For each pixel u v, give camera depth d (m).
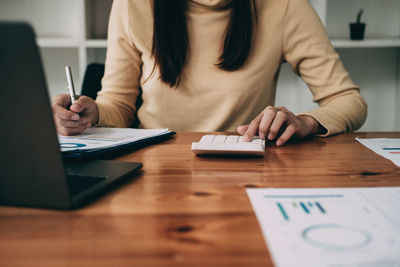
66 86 2.32
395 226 0.36
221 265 0.29
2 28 0.33
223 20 1.19
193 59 1.21
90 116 1.00
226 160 0.66
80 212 0.41
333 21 2.16
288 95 2.28
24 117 0.37
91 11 2.08
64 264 0.30
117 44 1.28
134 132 0.87
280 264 0.29
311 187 0.49
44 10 2.23
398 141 0.83
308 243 0.33
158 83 1.22
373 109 2.27
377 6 2.14
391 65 2.23
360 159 0.67
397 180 0.52
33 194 0.41
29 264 0.30
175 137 0.90
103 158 0.68
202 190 0.49
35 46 0.34
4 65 0.35
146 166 0.62
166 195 0.47
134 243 0.33
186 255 0.31
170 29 1.13
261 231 0.36
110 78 1.29
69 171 0.55
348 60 2.23
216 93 1.21
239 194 0.47
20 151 0.39
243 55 1.17
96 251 0.32
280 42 1.22
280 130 0.86
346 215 0.39
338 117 0.97
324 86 1.17
